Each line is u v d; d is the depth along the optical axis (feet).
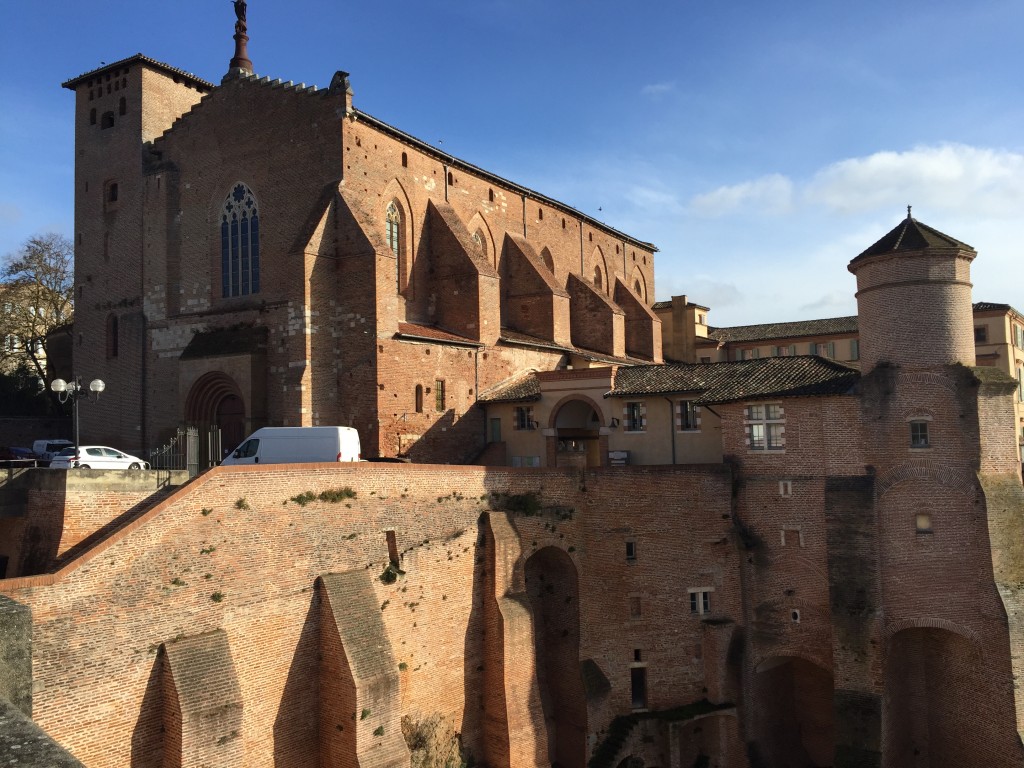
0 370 232.73
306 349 146.00
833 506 121.39
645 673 125.08
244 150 165.07
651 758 121.08
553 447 162.61
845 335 261.24
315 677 92.68
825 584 121.70
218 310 161.58
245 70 173.78
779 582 125.18
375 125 161.27
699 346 276.62
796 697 132.98
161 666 77.61
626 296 254.06
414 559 104.83
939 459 117.50
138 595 76.48
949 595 116.16
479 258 177.06
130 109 181.27
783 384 129.80
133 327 176.45
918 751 123.95
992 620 112.37
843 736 115.96
